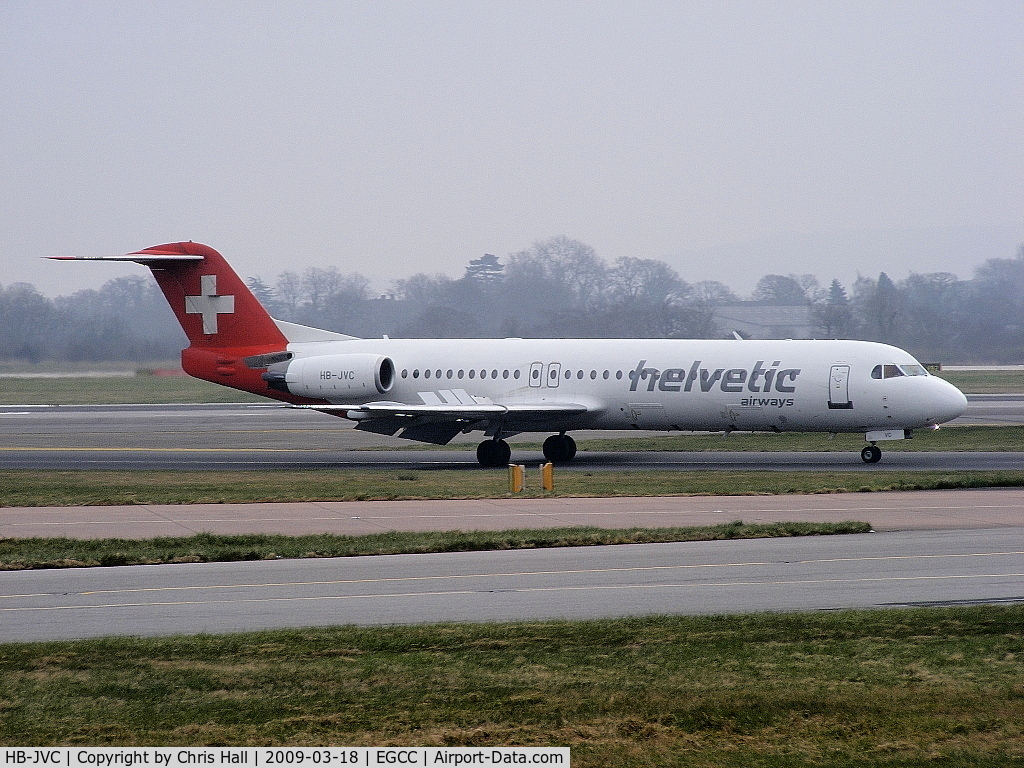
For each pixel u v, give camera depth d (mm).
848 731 46438
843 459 164750
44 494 125188
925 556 84375
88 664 55750
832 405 153000
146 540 92562
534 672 54406
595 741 45500
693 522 102000
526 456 175875
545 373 166750
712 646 58906
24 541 92562
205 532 98250
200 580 77750
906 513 106250
